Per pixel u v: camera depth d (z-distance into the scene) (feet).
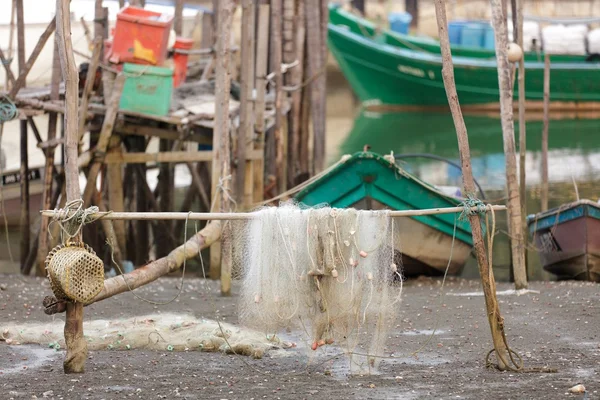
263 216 39.34
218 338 45.42
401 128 175.11
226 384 38.47
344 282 39.11
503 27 61.41
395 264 39.99
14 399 36.22
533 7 209.97
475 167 127.44
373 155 67.15
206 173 90.74
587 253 70.38
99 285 39.34
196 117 74.08
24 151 76.59
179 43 83.05
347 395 36.60
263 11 78.07
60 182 77.71
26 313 53.93
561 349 44.80
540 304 56.80
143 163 82.79
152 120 76.23
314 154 93.56
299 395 36.65
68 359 40.11
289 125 92.63
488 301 40.50
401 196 69.10
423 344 46.42
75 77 40.57
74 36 92.53
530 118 186.80
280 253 39.27
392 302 39.83
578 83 189.26
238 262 42.06
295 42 93.86
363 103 208.54
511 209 62.34
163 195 84.99
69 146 40.27
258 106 78.54
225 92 61.11
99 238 79.20
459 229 71.97
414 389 37.45
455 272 76.07
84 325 49.11
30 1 91.45
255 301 39.50
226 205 60.13
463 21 201.77
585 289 63.16
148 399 36.24
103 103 73.87
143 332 46.42
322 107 93.56
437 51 199.72
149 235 86.79
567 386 37.55
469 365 41.75
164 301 59.00
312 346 39.78
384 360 43.04
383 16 225.76
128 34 70.74
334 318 39.40
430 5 222.28
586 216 69.87
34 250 74.64
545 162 81.25
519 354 43.78
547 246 73.31
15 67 86.53
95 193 74.08
